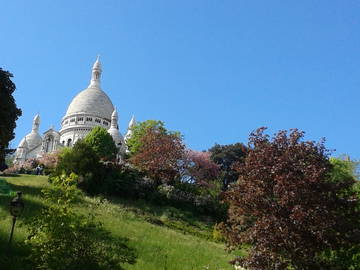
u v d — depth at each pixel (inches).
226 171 3634.4
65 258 768.3
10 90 1711.4
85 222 809.5
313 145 941.2
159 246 1151.0
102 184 1991.9
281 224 856.9
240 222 1022.4
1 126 1654.8
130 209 1811.0
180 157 2581.2
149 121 3516.2
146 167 2438.5
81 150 2018.9
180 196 2124.8
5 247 863.7
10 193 1423.5
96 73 5954.7
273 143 964.6
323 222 834.2
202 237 1628.9
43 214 797.2
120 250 957.8
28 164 3233.3
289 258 847.1
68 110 5541.3
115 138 4940.9
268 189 909.2
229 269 1053.8
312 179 874.1
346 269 930.1
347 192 971.9
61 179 840.9
